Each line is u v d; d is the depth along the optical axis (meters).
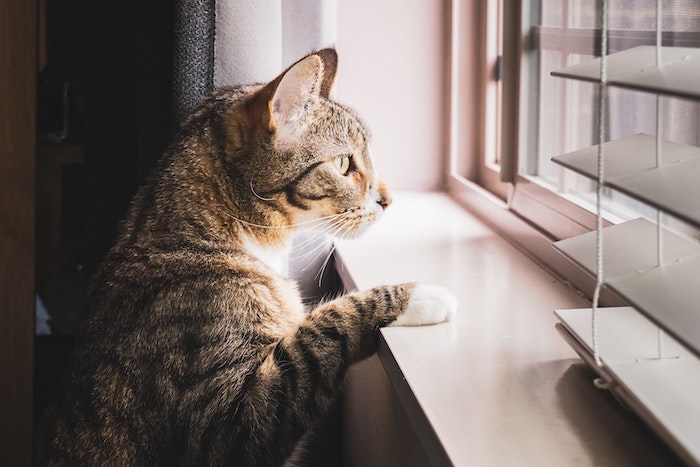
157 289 1.13
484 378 0.87
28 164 1.67
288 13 1.50
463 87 1.73
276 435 1.04
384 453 1.29
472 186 1.67
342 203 1.31
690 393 0.69
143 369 1.09
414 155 1.81
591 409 0.78
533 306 1.10
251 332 1.10
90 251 1.62
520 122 1.41
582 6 1.21
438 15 1.75
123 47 1.55
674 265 0.69
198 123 1.27
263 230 1.26
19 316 1.70
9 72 1.64
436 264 1.31
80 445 1.10
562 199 1.23
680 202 0.59
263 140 1.23
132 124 1.57
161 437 1.06
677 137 0.95
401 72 1.77
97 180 1.59
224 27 1.33
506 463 0.69
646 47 0.76
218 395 1.05
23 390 1.72
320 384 1.06
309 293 1.58
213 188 1.23
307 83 1.24
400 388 0.90
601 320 0.86
